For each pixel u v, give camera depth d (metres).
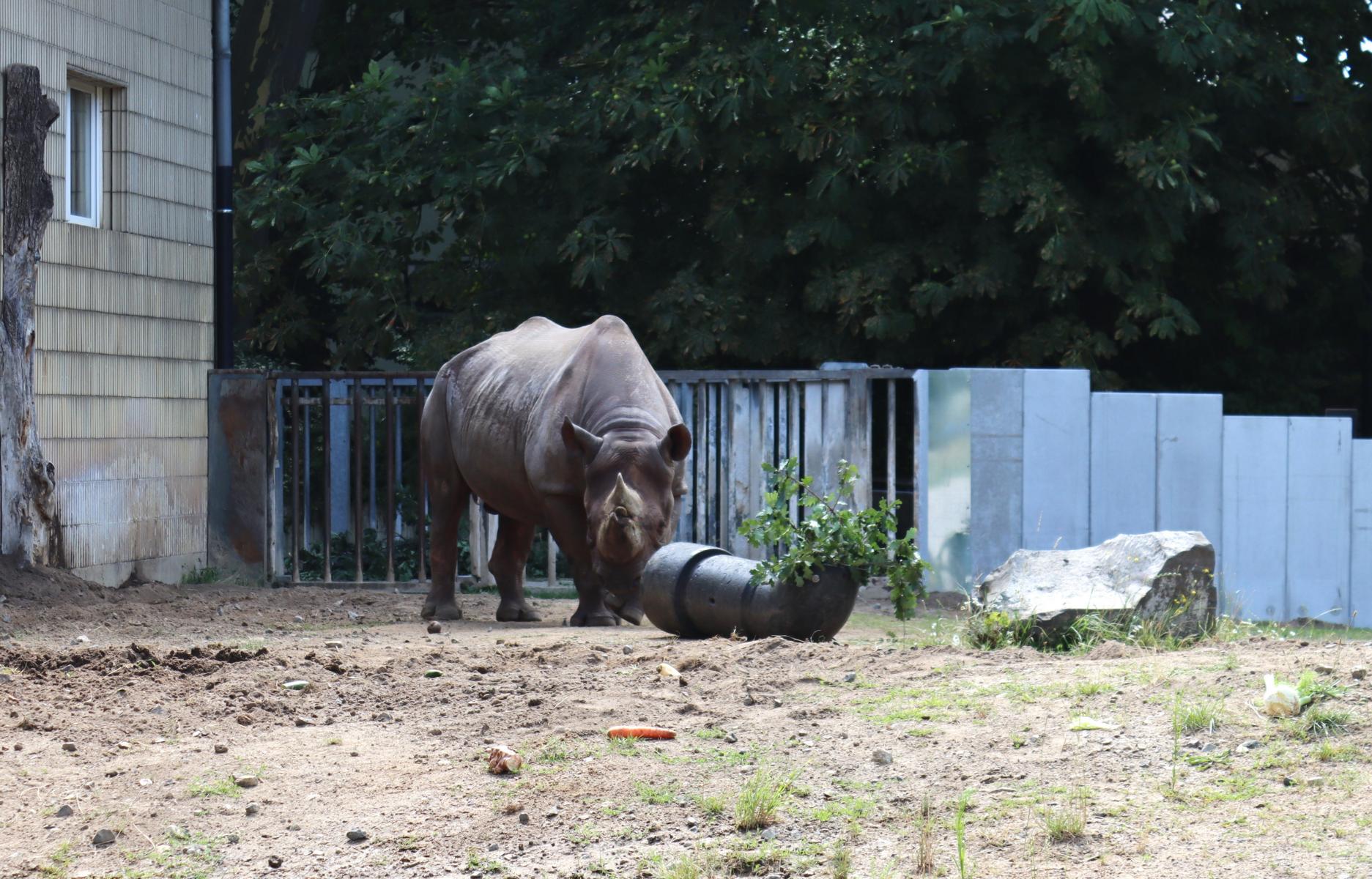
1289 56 31.80
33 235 22.05
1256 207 31.70
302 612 22.22
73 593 21.75
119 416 25.20
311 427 32.12
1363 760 9.57
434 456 22.58
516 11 37.34
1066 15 28.14
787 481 16.14
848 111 29.83
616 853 9.05
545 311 32.88
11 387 21.91
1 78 22.30
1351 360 38.88
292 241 35.03
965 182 30.58
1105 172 31.27
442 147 32.84
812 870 8.62
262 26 36.22
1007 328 32.12
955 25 28.77
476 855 9.16
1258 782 9.40
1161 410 24.98
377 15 38.97
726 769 10.36
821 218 29.62
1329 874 7.97
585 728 11.46
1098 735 10.49
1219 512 25.08
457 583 27.30
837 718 11.48
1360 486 25.17
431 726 11.97
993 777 9.88
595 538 18.36
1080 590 15.66
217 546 27.59
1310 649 13.03
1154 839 8.64
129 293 25.58
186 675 13.98
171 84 27.02
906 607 15.84
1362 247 36.50
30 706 12.77
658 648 15.00
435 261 35.22
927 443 25.03
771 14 30.67
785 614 15.52
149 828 9.84
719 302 30.28
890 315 29.62
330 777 10.65
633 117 30.64
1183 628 15.23
